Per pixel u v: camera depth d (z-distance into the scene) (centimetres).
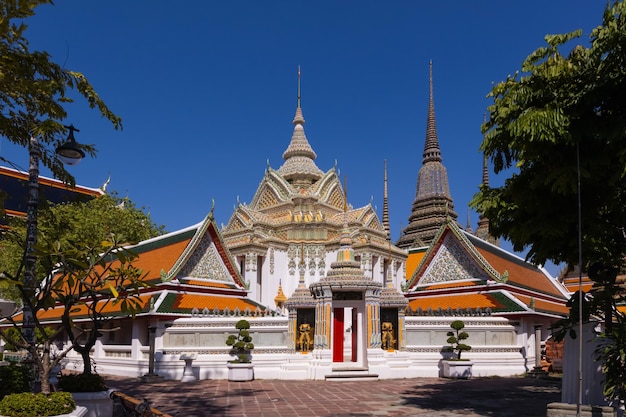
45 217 1545
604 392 1120
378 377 2548
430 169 6831
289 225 4544
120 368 2781
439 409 1611
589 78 1191
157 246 3431
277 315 3039
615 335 1105
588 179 1212
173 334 2659
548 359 2775
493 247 3872
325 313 2589
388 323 2753
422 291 3597
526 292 3459
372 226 4647
